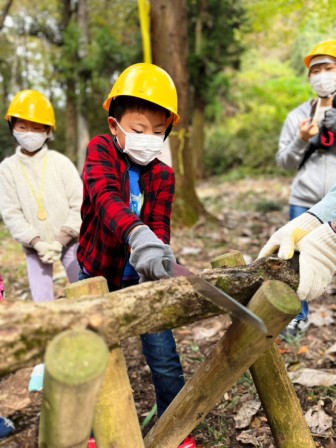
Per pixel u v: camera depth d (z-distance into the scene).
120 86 1.73
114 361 1.34
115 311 1.23
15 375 2.76
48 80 12.35
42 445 1.23
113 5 12.31
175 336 3.24
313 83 2.80
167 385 1.96
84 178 1.79
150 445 1.67
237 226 6.39
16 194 2.70
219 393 1.53
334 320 3.31
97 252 1.90
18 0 12.02
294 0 5.64
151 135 1.73
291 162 2.94
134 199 1.89
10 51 12.77
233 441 2.15
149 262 1.42
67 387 0.99
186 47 5.99
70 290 1.38
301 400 2.38
